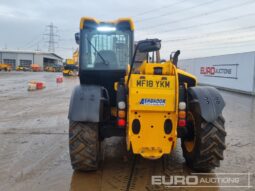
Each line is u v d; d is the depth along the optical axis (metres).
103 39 5.03
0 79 31.47
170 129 3.97
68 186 4.08
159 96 3.89
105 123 4.69
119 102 4.10
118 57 5.05
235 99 14.04
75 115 4.17
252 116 9.45
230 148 5.86
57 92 17.03
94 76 5.10
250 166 4.86
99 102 4.27
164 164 4.91
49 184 4.15
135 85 3.92
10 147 5.87
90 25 4.99
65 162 5.03
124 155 5.32
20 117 9.07
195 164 4.45
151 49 3.93
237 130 7.44
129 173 4.53
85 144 4.28
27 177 4.39
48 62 95.62
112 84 5.17
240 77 17.27
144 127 3.96
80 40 5.02
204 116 4.17
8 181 4.25
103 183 4.18
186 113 4.33
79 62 5.04
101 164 4.89
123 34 5.02
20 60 89.25
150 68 4.04
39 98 14.05
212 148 4.26
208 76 22.16
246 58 16.55
